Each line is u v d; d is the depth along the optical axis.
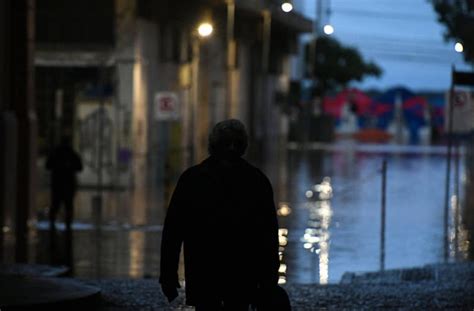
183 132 79.81
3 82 41.00
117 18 65.19
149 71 69.44
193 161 73.06
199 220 13.54
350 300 22.38
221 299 13.54
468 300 22.22
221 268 13.47
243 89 106.12
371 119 169.12
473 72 34.81
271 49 116.56
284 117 132.50
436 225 43.19
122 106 65.56
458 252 34.41
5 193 40.16
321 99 147.12
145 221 45.09
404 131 166.50
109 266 31.02
